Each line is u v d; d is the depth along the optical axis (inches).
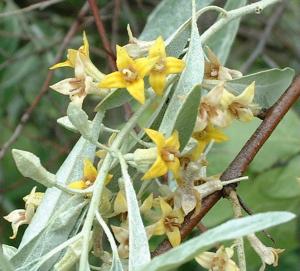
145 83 4.7
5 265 3.8
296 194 8.1
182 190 4.6
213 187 4.7
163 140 4.3
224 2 7.8
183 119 4.3
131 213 4.2
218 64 5.0
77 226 4.5
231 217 7.7
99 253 4.6
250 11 5.2
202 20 7.8
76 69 4.7
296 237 8.5
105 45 7.3
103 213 4.5
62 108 10.1
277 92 5.1
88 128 4.4
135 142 4.8
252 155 5.1
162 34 6.0
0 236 10.1
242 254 4.6
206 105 4.5
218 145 7.9
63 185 4.4
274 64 10.1
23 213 4.9
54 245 4.5
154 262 3.6
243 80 5.0
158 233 4.6
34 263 4.2
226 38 6.4
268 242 8.0
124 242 4.5
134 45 4.8
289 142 8.2
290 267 10.6
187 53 4.7
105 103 4.5
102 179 4.3
